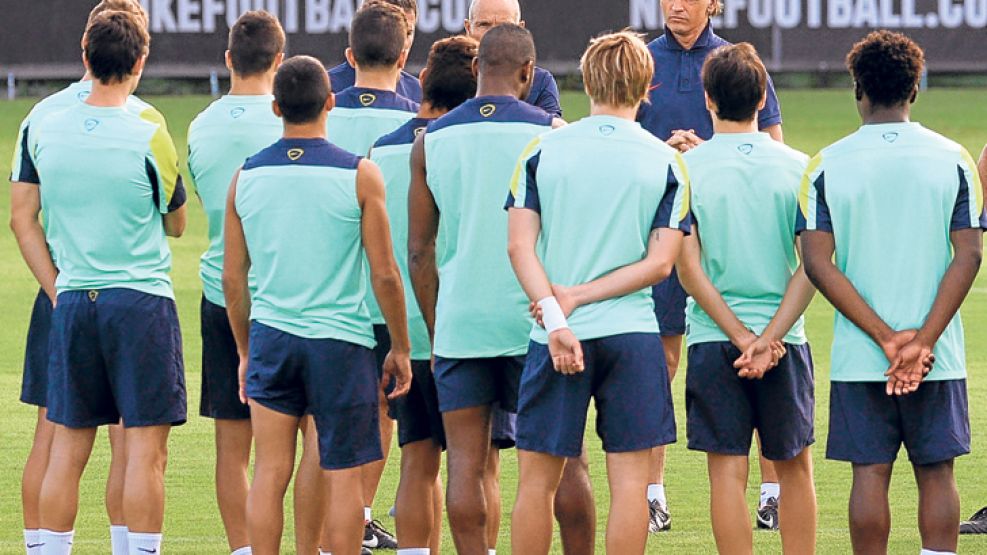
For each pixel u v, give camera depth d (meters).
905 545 21.81
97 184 18.61
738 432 18.33
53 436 20.28
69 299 18.81
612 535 16.89
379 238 17.83
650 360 16.97
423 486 19.19
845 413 17.41
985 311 42.41
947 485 17.34
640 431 16.89
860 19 85.25
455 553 21.81
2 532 22.55
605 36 17.27
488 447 18.47
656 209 16.89
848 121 76.25
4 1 84.69
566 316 16.58
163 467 19.17
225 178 20.08
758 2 85.00
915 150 17.12
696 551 21.52
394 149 19.55
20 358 36.44
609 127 16.98
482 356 18.06
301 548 19.27
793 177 18.22
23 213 19.45
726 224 18.11
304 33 82.75
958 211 17.11
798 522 18.72
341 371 17.81
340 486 17.95
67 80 85.50
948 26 85.56
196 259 49.56
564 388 16.92
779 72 87.75
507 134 17.84
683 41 24.31
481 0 23.16
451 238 18.20
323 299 17.75
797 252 19.06
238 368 20.16
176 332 19.17
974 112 79.06
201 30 84.50
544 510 17.20
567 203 16.83
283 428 18.05
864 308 17.05
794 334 18.33
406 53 21.34
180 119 77.19
